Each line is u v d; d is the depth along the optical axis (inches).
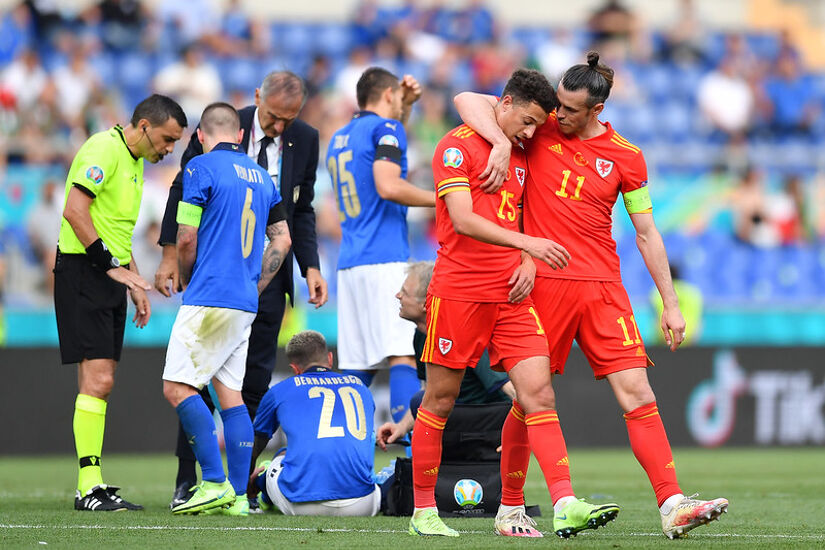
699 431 1818.4
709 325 1983.3
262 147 904.3
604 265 668.1
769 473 1353.3
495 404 800.3
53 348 1640.0
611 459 1601.9
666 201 2314.2
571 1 2847.0
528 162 676.7
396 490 806.5
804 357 1846.7
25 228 1886.1
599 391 1788.9
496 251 645.9
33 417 1626.5
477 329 650.8
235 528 693.9
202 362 786.8
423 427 666.2
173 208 876.6
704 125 2559.1
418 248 2086.6
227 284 792.3
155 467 1433.3
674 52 2640.3
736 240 2290.8
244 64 2431.1
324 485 794.2
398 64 2477.9
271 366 908.0
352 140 964.6
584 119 658.8
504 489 685.3
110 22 2406.5
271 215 860.0
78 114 2202.3
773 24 2898.6
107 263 814.5
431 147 2268.7
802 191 2337.6
